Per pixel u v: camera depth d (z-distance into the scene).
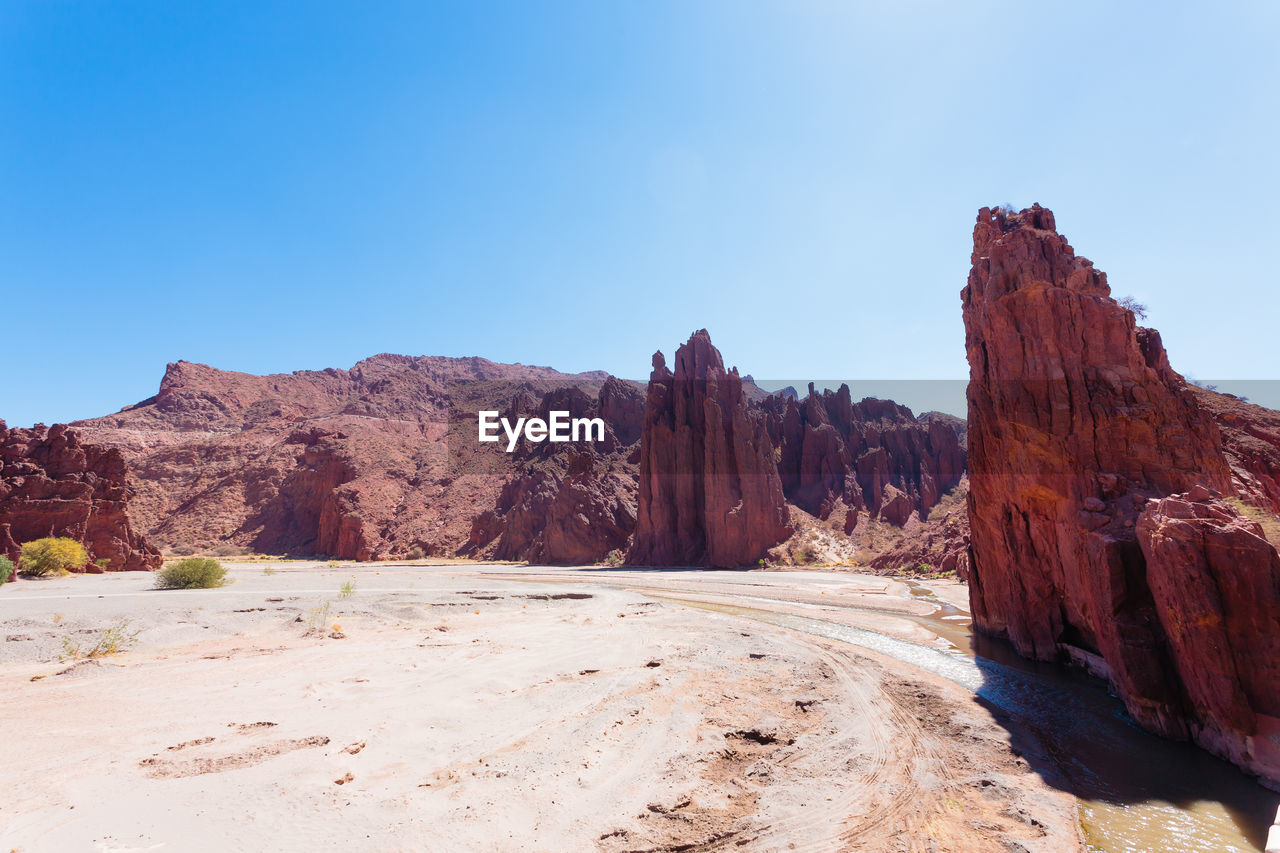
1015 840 9.73
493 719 15.31
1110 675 16.95
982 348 24.03
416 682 18.73
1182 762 12.56
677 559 74.38
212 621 27.94
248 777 11.31
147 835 9.10
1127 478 18.16
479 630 28.62
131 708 15.58
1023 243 22.55
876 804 11.01
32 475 56.12
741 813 10.62
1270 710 11.78
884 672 20.38
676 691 18.00
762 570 65.12
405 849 9.02
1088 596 17.34
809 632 28.12
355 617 31.41
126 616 27.02
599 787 11.44
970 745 13.90
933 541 60.94
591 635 27.14
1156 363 23.36
